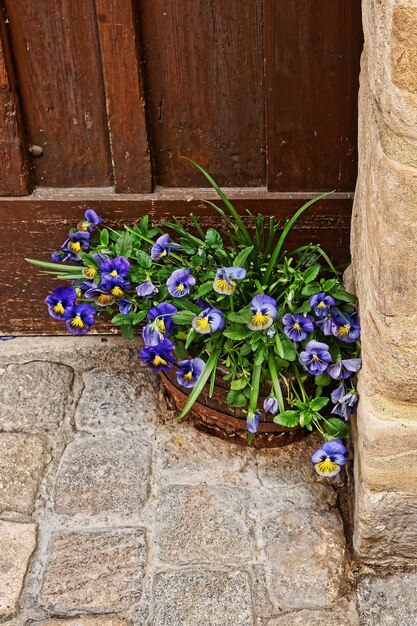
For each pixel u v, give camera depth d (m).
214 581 1.68
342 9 1.79
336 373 1.69
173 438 2.01
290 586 1.67
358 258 1.69
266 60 1.86
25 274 2.22
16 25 1.87
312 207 2.06
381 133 1.30
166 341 1.78
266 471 1.92
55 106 1.98
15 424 2.05
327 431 1.77
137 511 1.83
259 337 1.74
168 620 1.61
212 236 1.88
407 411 1.50
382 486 1.59
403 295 1.36
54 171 2.08
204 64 1.91
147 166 2.03
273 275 1.89
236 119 1.98
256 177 2.06
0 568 1.71
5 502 1.85
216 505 1.83
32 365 2.22
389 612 1.62
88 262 1.90
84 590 1.67
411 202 1.27
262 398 1.84
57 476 1.91
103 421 2.06
